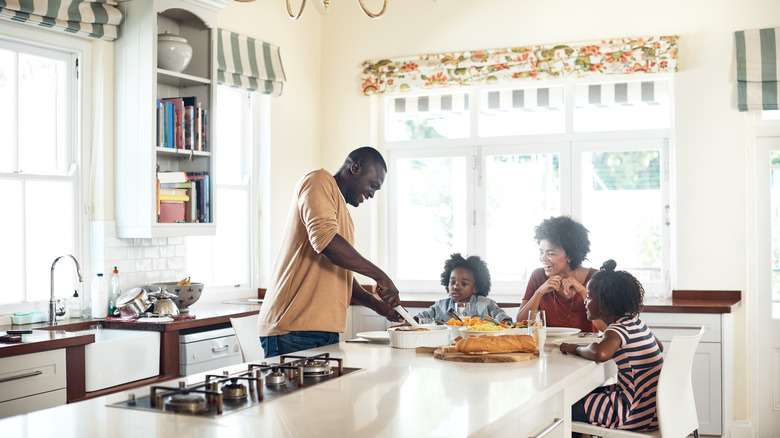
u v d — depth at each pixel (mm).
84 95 3896
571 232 3750
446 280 4020
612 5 5039
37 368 2891
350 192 2955
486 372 2162
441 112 5527
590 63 5020
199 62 4297
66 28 3662
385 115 5648
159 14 4207
